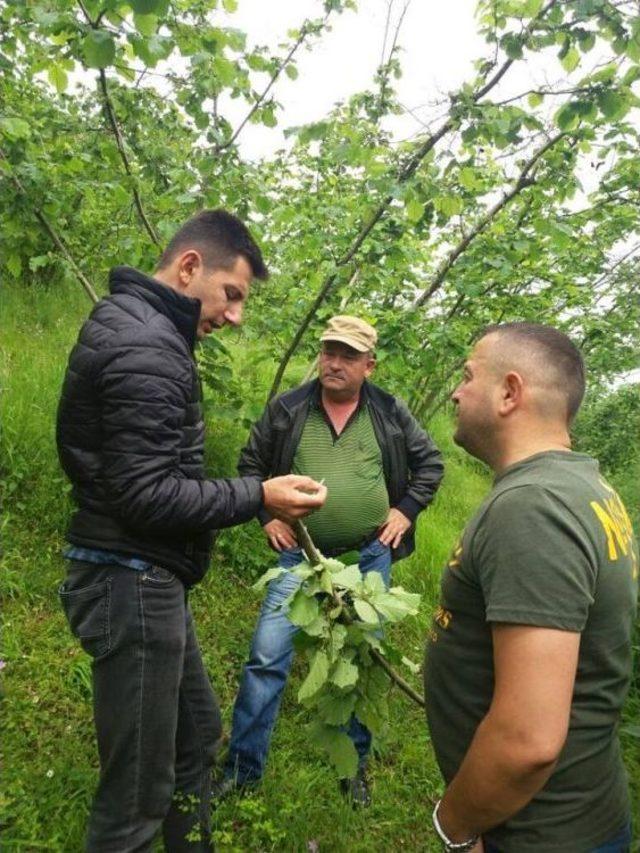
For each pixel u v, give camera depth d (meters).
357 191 4.60
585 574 1.08
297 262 4.25
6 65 3.06
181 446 1.63
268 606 2.45
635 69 2.50
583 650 1.15
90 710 2.49
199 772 1.94
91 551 1.59
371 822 2.27
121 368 1.44
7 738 2.28
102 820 1.61
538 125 2.78
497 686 1.09
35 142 3.29
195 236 1.73
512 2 2.47
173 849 1.90
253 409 3.75
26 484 3.57
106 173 3.27
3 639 2.70
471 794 1.12
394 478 2.71
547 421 1.33
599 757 1.20
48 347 5.02
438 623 1.37
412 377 4.51
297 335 3.70
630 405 7.05
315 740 1.74
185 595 1.75
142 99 3.37
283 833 1.99
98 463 1.56
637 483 5.42
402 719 2.82
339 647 1.61
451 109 2.77
